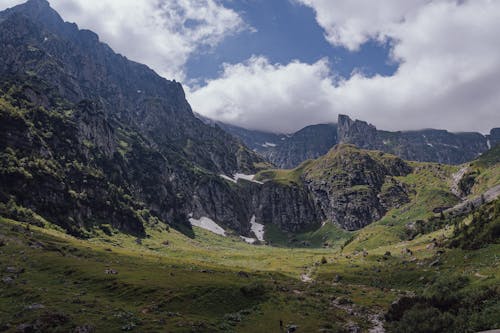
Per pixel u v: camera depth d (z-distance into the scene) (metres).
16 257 145.38
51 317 71.19
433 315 70.38
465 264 154.50
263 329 83.38
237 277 153.50
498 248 152.50
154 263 181.62
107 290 108.50
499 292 73.06
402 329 71.75
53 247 182.88
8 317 74.00
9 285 102.31
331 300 125.00
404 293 148.00
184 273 142.00
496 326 59.31
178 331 71.81
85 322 70.94
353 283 193.50
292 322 89.12
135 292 104.00
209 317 90.19
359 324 90.50
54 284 111.62
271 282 160.12
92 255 185.88
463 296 77.38
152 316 81.56
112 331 68.81
